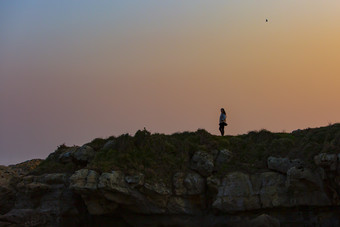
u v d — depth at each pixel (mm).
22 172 62781
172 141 46250
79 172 41781
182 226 42375
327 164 39281
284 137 45719
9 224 43406
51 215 44625
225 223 41875
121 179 41375
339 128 43062
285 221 41062
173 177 43125
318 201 40031
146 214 42656
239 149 45656
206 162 43625
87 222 44906
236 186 42156
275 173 42250
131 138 45594
